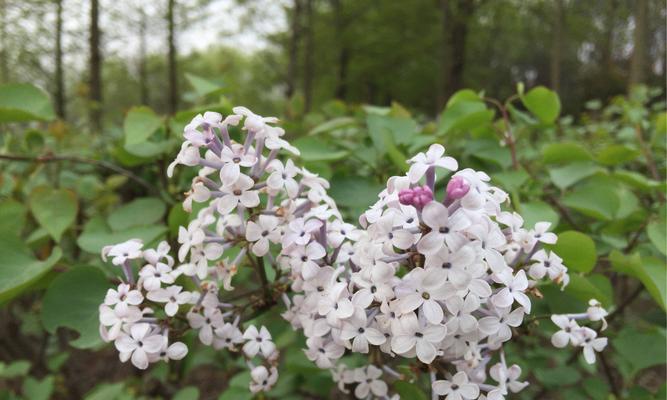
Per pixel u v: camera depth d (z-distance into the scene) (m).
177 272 0.19
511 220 0.17
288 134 0.46
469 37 2.73
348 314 0.16
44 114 0.28
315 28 2.64
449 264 0.15
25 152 0.39
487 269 0.17
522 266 0.19
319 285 0.18
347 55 2.73
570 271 0.23
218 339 0.20
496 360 0.25
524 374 0.32
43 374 0.49
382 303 0.16
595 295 0.22
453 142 0.36
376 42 2.61
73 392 0.49
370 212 0.17
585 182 0.34
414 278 0.15
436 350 0.15
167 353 0.18
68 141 0.50
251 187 0.18
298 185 0.20
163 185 0.32
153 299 0.19
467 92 0.32
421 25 2.59
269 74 2.85
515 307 0.20
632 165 0.45
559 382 0.32
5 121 0.28
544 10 2.46
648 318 0.31
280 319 0.34
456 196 0.15
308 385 0.33
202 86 0.30
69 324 0.22
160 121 0.28
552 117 0.32
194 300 0.19
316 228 0.18
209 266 0.22
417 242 0.15
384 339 0.16
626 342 0.27
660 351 0.26
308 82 2.05
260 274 0.21
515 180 0.29
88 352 0.57
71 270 0.22
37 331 0.47
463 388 0.17
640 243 0.31
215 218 0.20
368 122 0.31
